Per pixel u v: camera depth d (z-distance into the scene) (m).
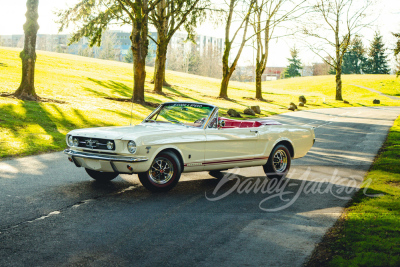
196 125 6.88
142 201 5.92
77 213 5.16
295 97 54.09
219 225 4.90
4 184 6.48
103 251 3.92
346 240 4.30
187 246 4.15
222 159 6.92
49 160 8.88
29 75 17.84
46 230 4.46
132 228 4.66
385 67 123.69
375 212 5.45
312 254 3.97
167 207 5.65
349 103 48.66
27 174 7.36
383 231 4.59
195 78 64.81
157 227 4.74
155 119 7.36
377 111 35.38
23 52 17.72
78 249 3.95
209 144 6.70
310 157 10.86
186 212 5.44
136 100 22.20
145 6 22.00
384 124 22.02
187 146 6.43
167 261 3.74
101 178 7.10
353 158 10.68
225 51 34.69
